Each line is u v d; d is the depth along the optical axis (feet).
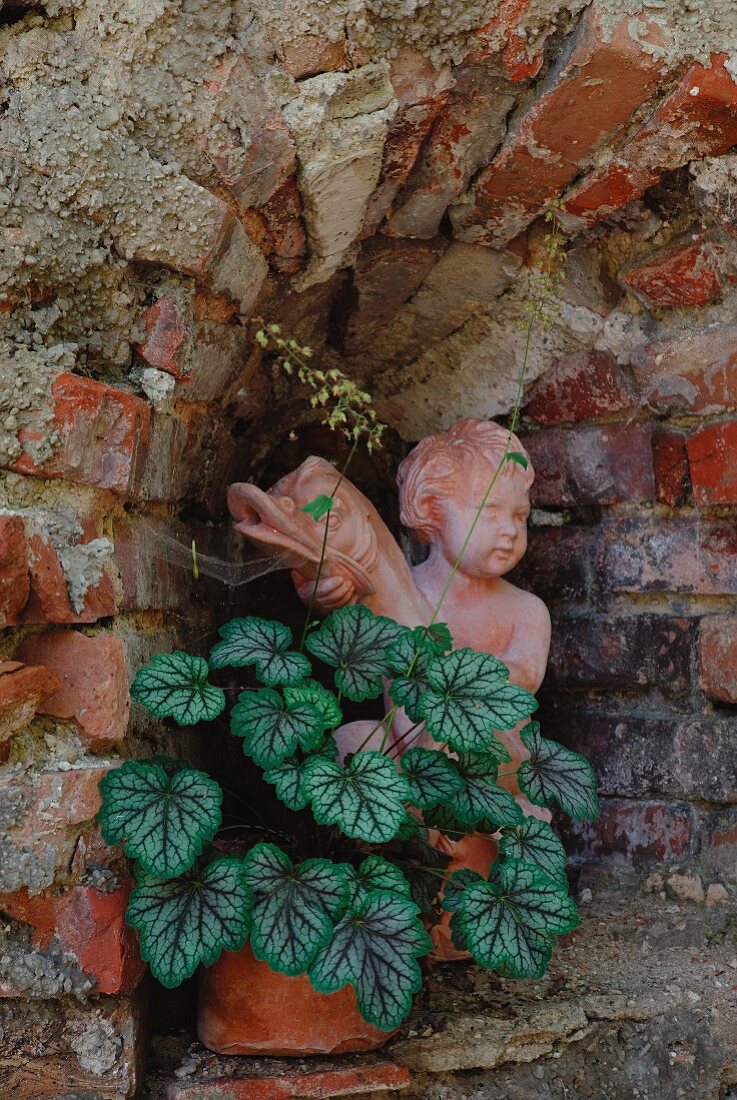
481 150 5.13
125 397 4.33
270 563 5.83
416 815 5.32
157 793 4.17
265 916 4.17
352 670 4.80
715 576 5.82
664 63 4.61
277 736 4.36
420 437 6.95
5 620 3.97
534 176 5.25
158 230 4.37
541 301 5.90
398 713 5.63
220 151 4.44
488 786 4.74
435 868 4.83
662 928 5.75
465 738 4.48
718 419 5.70
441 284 5.97
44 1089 4.22
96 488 4.31
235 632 4.71
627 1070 5.04
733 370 5.51
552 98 4.80
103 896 4.20
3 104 4.18
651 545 6.08
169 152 4.42
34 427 4.08
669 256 5.48
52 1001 4.25
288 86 4.51
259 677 4.56
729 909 5.74
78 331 4.44
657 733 6.06
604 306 5.86
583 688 6.38
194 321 4.76
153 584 4.87
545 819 5.74
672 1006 5.12
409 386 6.75
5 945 4.15
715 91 4.67
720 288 5.49
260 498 5.40
